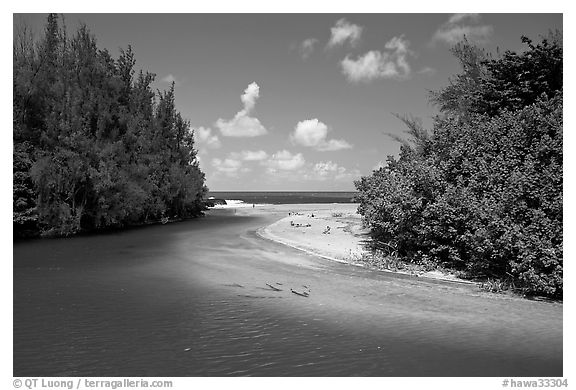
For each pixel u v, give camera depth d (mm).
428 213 17281
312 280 16312
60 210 31109
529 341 10047
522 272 13711
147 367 8648
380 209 20000
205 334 10469
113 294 14375
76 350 9500
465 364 8828
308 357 9125
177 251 23906
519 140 16891
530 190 14414
